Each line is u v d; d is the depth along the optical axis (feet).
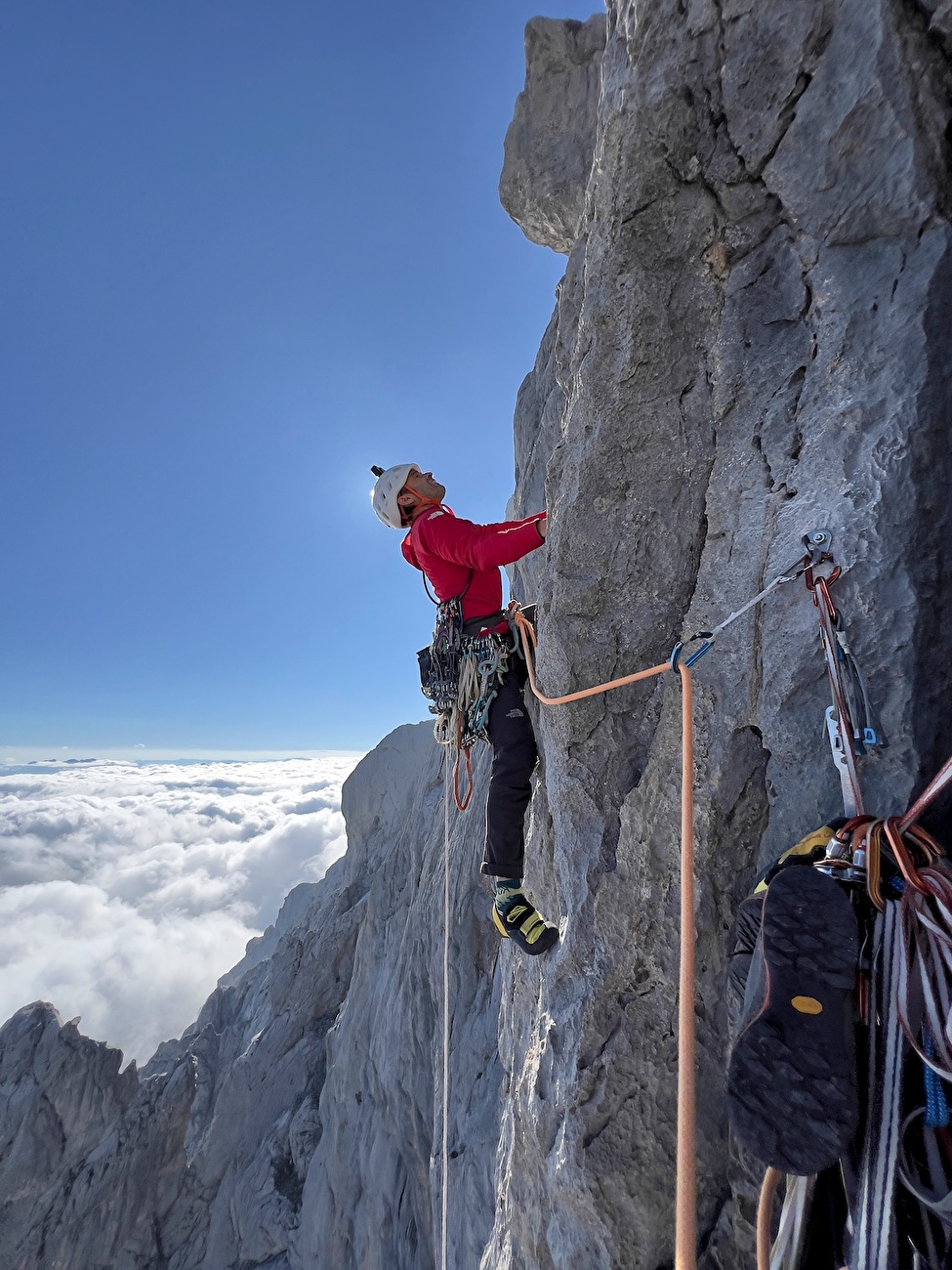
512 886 9.57
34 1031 80.12
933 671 5.79
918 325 5.94
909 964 3.75
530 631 9.89
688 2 6.63
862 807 5.02
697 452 7.68
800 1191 3.78
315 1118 66.80
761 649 6.88
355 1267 44.50
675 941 7.64
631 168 7.21
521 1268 9.72
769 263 6.93
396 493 10.31
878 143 6.01
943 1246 3.33
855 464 6.20
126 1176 72.38
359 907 81.20
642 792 8.01
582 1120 7.84
